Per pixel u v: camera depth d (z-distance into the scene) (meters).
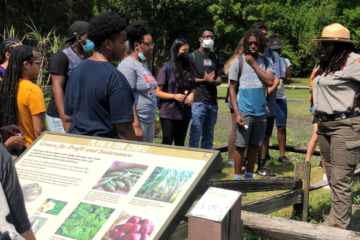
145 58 3.77
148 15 31.95
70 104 2.73
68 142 2.39
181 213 1.85
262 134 4.92
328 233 2.53
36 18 21.48
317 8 33.78
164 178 1.98
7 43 3.94
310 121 12.34
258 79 4.71
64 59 3.85
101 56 2.67
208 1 34.44
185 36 34.41
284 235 2.62
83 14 27.05
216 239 1.86
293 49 38.78
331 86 3.63
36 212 2.02
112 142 2.29
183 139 5.15
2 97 3.17
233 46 37.19
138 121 3.48
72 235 1.86
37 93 3.19
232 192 2.00
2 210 1.38
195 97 5.57
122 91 2.57
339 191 3.65
